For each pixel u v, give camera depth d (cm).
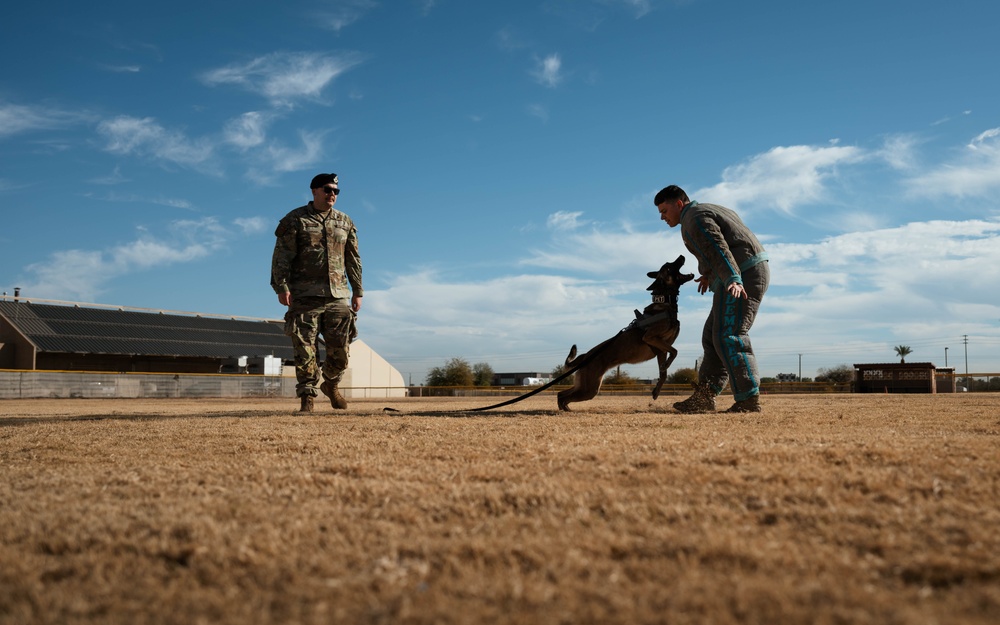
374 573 177
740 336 738
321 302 883
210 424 611
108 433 530
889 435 426
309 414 798
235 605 158
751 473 282
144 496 279
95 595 167
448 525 223
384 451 397
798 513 221
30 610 158
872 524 209
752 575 168
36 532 221
